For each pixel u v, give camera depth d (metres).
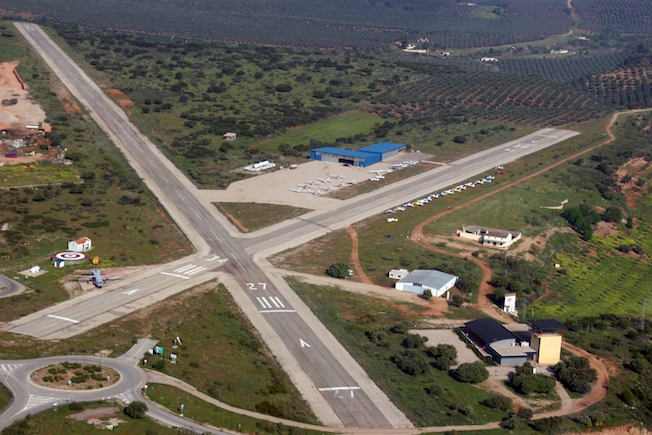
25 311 140.88
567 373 131.88
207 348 132.12
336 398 120.62
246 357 131.12
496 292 166.38
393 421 115.00
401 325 146.62
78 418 101.56
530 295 171.88
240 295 157.38
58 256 167.75
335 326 146.25
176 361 124.50
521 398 126.19
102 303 146.62
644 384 133.88
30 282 155.00
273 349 135.62
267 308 152.00
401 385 126.25
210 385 119.00
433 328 149.25
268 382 123.38
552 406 124.44
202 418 107.06
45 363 118.12
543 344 137.38
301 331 143.12
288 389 122.06
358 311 154.50
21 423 98.00
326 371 128.88
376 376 128.12
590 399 128.00
